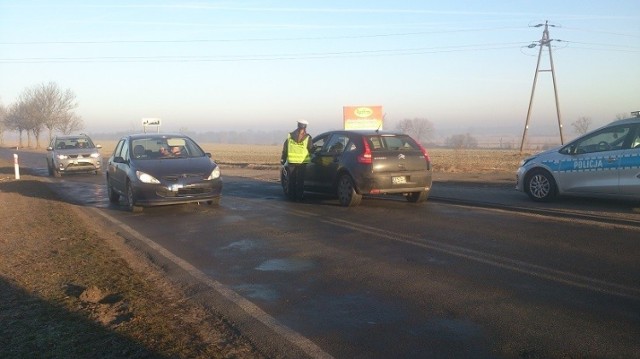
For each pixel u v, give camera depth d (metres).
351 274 6.70
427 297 5.77
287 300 5.80
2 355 4.50
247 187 17.08
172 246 8.55
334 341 4.69
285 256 7.71
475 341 4.62
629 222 9.48
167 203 11.69
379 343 4.62
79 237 9.18
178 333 4.91
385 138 12.06
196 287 6.33
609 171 11.03
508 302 5.56
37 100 69.75
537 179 12.16
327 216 10.91
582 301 5.55
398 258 7.41
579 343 4.54
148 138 13.35
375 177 11.55
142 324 5.12
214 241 8.84
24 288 6.30
